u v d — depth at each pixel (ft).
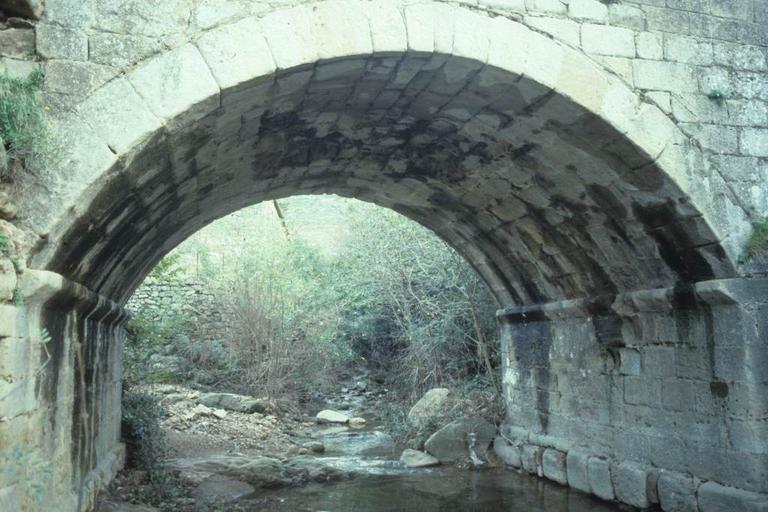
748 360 18.54
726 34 19.45
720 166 18.92
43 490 13.70
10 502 11.93
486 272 31.53
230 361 51.31
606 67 18.02
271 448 36.04
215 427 38.58
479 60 16.39
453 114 19.66
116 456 23.91
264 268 54.03
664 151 18.37
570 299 26.37
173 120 14.14
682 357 20.86
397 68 16.57
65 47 13.64
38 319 13.50
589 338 25.48
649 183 19.04
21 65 13.38
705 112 18.93
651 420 22.17
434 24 15.99
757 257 18.88
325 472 29.04
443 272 39.65
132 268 22.72
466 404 35.14
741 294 18.78
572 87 17.46
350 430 42.47
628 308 22.94
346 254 55.52
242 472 27.81
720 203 18.81
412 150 23.07
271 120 18.30
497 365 40.19
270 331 51.67
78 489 17.29
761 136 19.34
